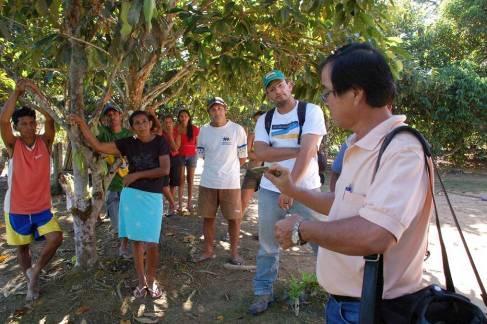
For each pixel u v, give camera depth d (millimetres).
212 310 3156
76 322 2986
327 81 1306
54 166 7074
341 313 1410
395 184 1133
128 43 2674
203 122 7148
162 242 4395
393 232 1101
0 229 5180
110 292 3328
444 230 5281
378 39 3076
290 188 1653
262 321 2980
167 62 6043
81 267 3676
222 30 3191
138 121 3215
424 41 12523
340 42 3566
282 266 3912
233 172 3930
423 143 1194
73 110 3295
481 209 6566
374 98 1243
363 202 1283
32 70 4059
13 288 3561
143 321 3000
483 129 11555
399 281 1276
